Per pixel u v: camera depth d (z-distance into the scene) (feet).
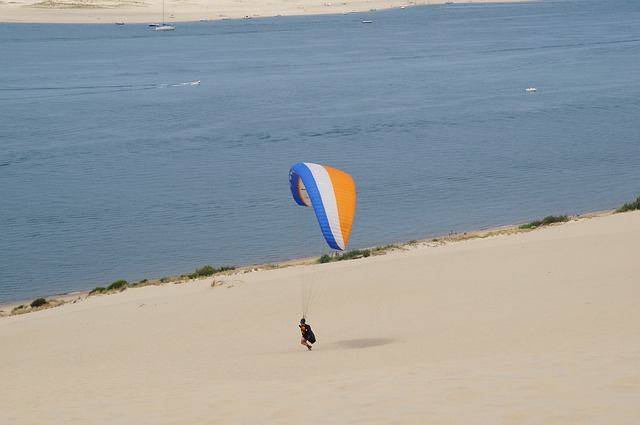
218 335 377.71
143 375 268.21
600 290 353.51
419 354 249.34
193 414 147.02
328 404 140.15
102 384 247.70
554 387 130.52
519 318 313.94
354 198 292.61
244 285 513.04
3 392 246.68
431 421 116.47
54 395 226.99
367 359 252.21
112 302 540.11
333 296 435.94
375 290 437.58
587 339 229.04
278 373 237.86
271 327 382.22
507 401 123.54
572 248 485.56
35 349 396.98
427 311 371.15
